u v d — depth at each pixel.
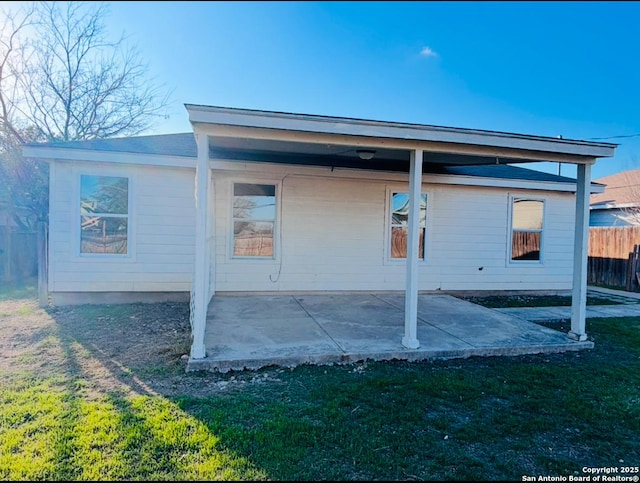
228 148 6.47
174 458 2.61
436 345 4.96
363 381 3.98
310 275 8.47
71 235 7.34
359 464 2.60
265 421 3.10
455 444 2.88
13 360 4.52
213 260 7.85
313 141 4.53
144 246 7.63
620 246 12.04
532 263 9.68
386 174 8.46
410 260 4.87
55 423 3.03
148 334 5.63
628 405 3.58
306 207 8.37
